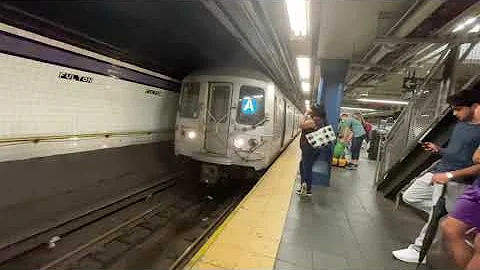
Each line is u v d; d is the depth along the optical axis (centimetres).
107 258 378
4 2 344
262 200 483
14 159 405
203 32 515
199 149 673
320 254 318
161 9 403
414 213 493
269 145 675
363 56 709
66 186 486
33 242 373
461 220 240
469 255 243
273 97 678
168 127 825
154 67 710
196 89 682
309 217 433
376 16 419
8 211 387
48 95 448
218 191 733
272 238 338
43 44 425
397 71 782
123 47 577
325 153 662
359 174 845
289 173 736
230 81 656
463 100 285
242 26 450
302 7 442
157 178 734
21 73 402
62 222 423
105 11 411
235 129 653
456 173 259
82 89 511
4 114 388
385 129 1293
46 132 451
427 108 496
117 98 603
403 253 319
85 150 534
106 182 574
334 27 466
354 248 341
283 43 781
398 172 570
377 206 524
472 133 279
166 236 461
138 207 568
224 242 312
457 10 380
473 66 459
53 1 360
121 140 632
